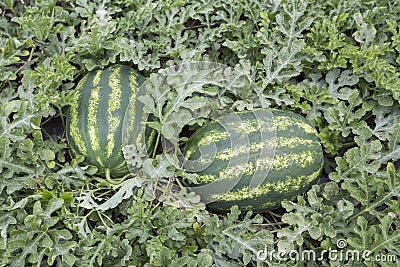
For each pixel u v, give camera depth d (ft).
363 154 5.43
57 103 5.54
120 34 5.87
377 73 5.75
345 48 5.93
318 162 5.33
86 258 5.12
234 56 6.05
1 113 5.37
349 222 5.52
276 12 6.04
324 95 5.75
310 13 6.02
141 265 5.37
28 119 5.40
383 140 5.69
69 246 5.16
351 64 6.02
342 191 5.63
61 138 5.90
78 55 5.84
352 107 5.65
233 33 6.03
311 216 5.32
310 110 5.80
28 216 5.09
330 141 5.79
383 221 5.25
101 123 5.26
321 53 5.84
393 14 6.10
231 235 5.36
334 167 5.94
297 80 6.14
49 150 5.45
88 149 5.28
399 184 5.38
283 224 5.85
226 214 5.65
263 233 5.35
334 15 6.05
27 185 5.35
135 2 6.04
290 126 5.33
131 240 5.41
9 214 5.18
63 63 5.63
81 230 5.20
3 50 5.72
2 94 5.79
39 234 5.15
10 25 6.08
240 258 5.65
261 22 6.10
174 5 5.94
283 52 5.79
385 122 5.80
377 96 5.83
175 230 5.29
